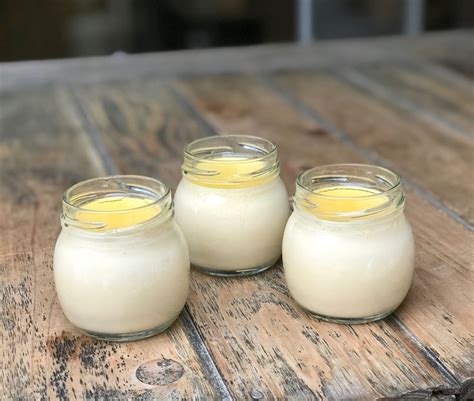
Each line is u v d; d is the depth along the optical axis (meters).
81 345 0.37
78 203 0.39
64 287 0.36
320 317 0.38
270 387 0.33
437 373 0.34
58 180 0.58
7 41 1.23
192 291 0.41
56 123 0.71
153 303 0.36
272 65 0.88
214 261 0.42
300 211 0.38
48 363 0.35
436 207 0.51
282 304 0.40
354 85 0.80
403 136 0.65
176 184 0.56
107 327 0.36
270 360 0.35
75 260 0.36
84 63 0.88
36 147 0.65
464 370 0.34
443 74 0.83
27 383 0.34
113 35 1.26
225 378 0.34
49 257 0.45
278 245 0.43
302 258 0.37
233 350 0.36
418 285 0.41
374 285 0.36
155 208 0.37
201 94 0.79
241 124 0.69
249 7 1.23
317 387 0.33
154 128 0.69
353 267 0.36
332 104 0.74
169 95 0.78
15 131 0.69
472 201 0.51
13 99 0.78
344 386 0.33
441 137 0.65
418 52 0.90
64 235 0.37
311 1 1.17
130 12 1.25
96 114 0.73
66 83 0.83
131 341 0.37
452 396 0.33
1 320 0.39
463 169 0.57
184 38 1.27
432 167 0.58
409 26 1.19
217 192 0.41
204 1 1.24
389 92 0.77
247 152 0.43
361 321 0.37
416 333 0.37
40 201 0.54
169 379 0.34
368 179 0.40
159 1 1.25
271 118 0.71
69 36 1.25
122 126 0.70
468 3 1.19
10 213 0.52
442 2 1.19
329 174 0.40
